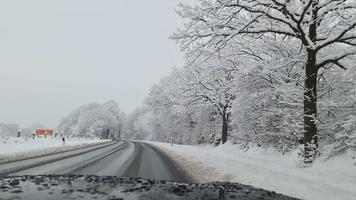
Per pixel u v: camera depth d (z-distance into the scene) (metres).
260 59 15.42
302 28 11.55
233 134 27.75
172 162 16.50
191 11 11.53
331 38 11.26
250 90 18.12
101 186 3.40
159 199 2.85
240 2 11.16
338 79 14.89
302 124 16.02
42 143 26.22
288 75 16.03
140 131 113.94
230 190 3.75
